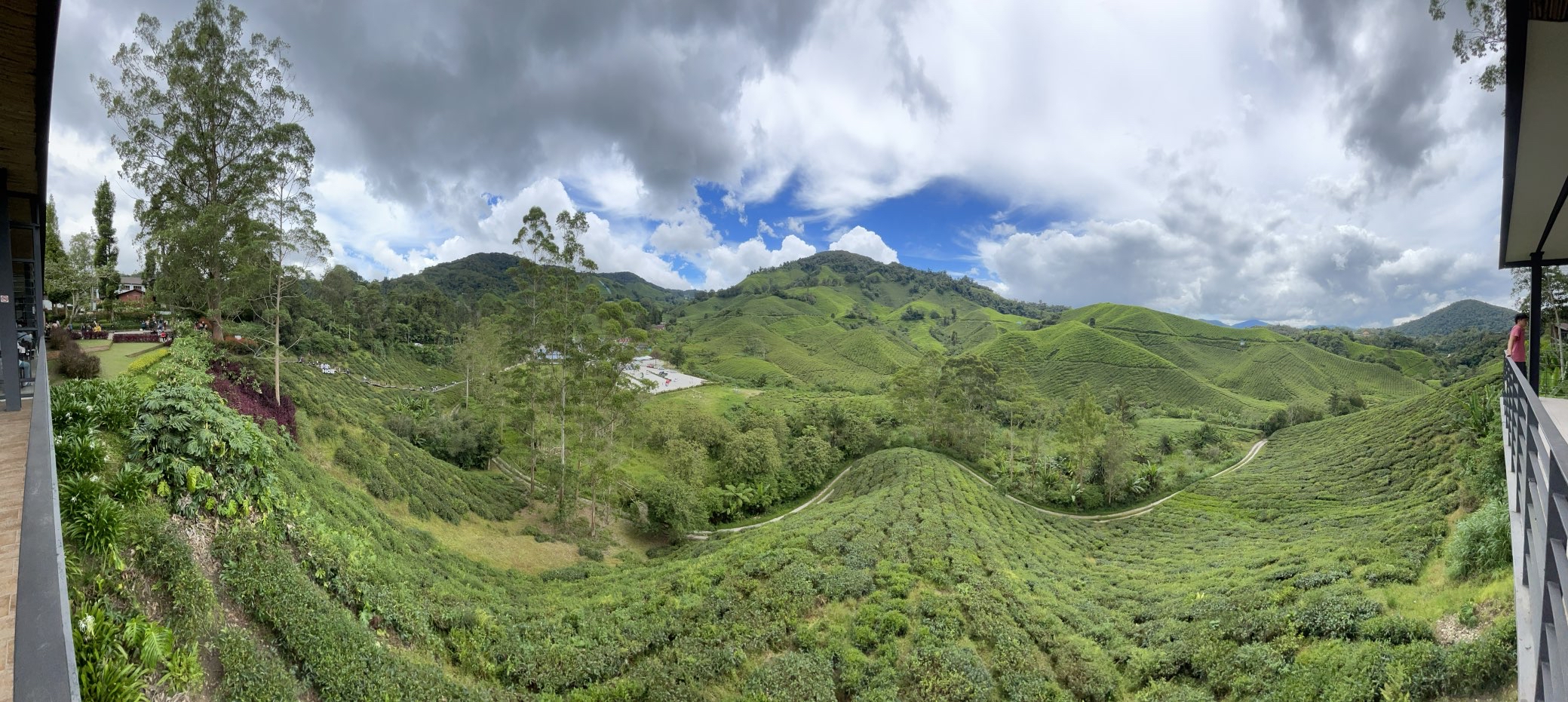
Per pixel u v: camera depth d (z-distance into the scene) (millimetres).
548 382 37719
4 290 11164
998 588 25719
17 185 11734
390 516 26219
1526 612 8875
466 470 41281
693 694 17516
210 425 14414
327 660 12398
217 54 28141
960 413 61438
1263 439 72688
